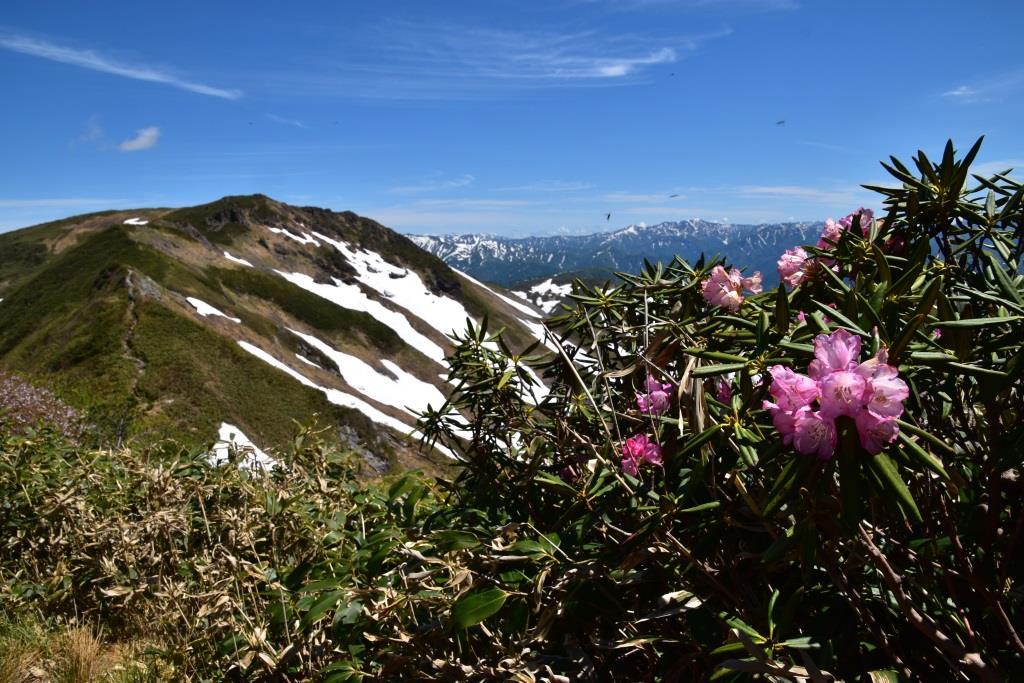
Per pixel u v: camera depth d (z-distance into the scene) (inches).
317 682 90.8
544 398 94.5
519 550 73.0
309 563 105.3
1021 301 58.8
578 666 71.1
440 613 78.7
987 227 68.9
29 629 140.9
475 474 94.8
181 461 159.2
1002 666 56.6
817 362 48.0
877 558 52.0
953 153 68.4
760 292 83.5
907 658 60.1
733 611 64.6
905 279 58.4
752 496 63.0
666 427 76.3
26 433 196.1
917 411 62.6
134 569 144.8
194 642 117.6
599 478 73.0
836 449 47.7
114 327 1863.9
